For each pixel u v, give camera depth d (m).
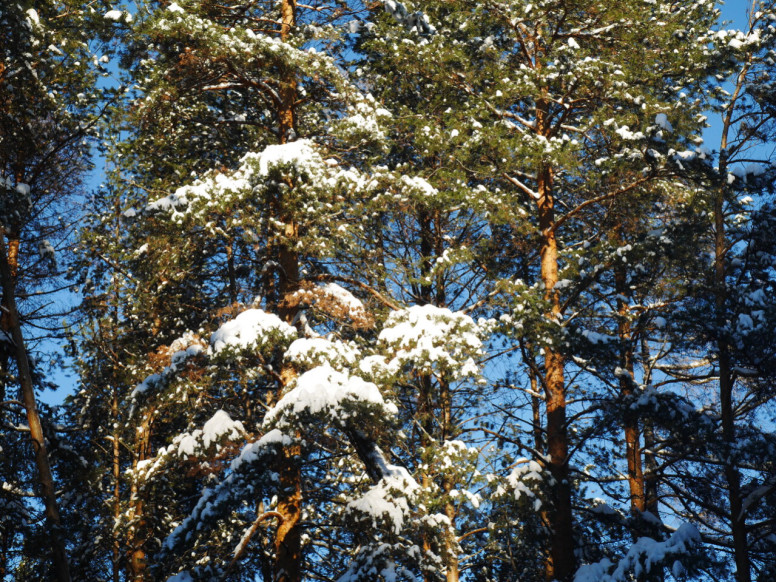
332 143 16.94
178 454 13.28
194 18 14.50
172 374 13.95
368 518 12.51
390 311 15.54
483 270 18.34
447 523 13.55
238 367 14.34
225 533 16.28
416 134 16.89
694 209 16.61
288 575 13.51
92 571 17.00
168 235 14.98
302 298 14.53
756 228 16.12
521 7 17.62
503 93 17.08
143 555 17.08
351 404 12.20
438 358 13.31
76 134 17.47
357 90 16.22
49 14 16.38
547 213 18.19
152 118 16.06
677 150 15.52
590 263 16.52
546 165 16.61
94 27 15.72
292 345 13.09
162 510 17.38
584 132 17.97
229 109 18.42
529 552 17.00
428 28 17.52
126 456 18.94
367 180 15.16
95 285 18.62
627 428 17.80
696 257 16.31
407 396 17.97
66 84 17.06
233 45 14.66
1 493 15.39
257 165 14.02
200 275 18.97
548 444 16.34
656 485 18.48
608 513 16.86
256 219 14.64
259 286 19.02
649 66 17.73
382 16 17.94
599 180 16.55
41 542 12.76
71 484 16.89
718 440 14.85
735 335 15.05
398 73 18.58
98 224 18.73
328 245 14.77
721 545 16.23
